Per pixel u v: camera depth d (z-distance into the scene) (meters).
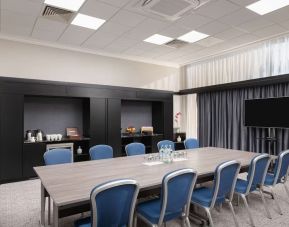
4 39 4.95
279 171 3.14
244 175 4.32
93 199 1.70
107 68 6.32
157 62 7.21
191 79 7.49
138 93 6.25
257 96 5.60
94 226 1.75
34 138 5.00
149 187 2.34
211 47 5.83
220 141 6.44
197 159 3.54
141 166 3.07
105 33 4.85
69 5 3.69
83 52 5.95
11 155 4.55
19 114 4.64
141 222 2.74
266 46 5.46
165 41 5.39
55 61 5.55
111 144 5.74
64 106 5.75
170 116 6.88
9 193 3.97
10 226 2.84
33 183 4.54
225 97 6.35
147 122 7.12
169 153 3.55
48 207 2.88
